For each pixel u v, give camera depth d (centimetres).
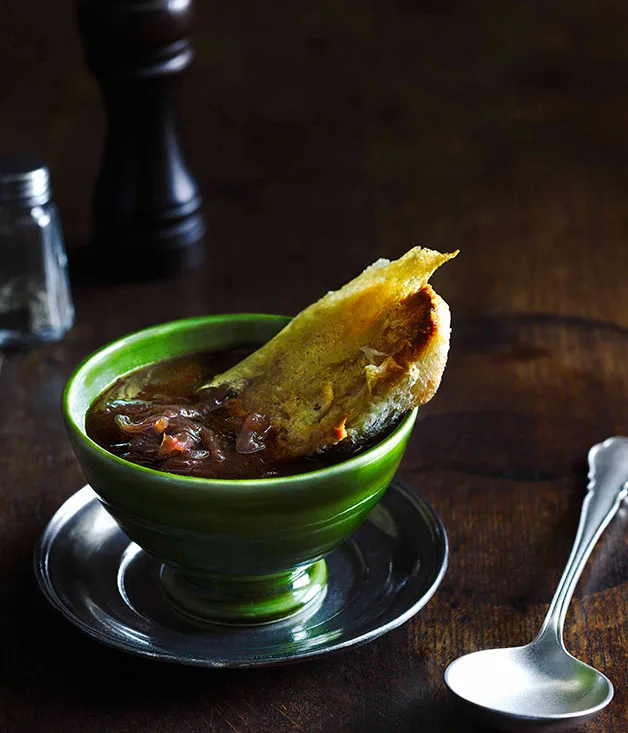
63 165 121
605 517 83
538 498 86
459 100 134
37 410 94
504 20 154
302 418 76
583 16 154
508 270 108
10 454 89
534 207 116
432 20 154
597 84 138
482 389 95
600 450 88
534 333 101
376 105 133
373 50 146
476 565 81
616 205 116
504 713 70
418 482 87
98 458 72
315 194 118
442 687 74
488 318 103
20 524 83
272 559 73
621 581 80
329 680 74
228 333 82
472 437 91
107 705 73
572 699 72
